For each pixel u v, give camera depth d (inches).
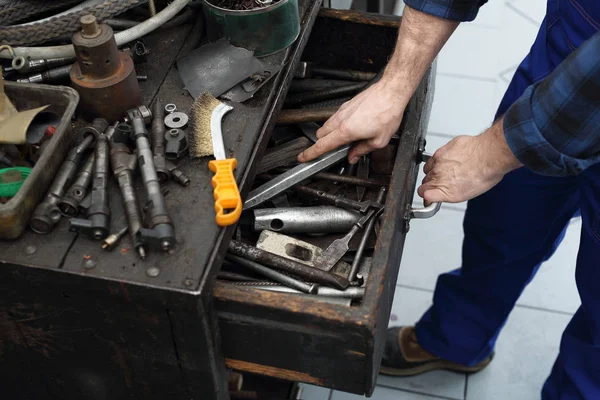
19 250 38.4
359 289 43.8
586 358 57.1
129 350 42.3
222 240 39.4
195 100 45.6
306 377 44.1
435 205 49.9
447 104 101.0
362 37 60.6
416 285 81.4
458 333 69.4
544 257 64.2
